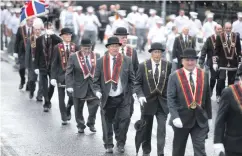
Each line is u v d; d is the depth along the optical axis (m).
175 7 90.44
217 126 23.70
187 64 28.23
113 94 33.12
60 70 40.62
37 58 45.06
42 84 45.34
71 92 37.81
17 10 75.19
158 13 95.81
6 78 60.75
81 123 38.41
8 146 35.22
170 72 32.22
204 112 28.22
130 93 33.56
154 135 38.12
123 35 36.56
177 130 28.22
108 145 33.88
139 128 31.67
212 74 49.22
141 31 84.88
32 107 46.75
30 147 35.06
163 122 31.78
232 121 23.69
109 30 76.69
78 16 84.38
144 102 31.88
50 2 104.94
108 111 33.50
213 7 76.69
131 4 106.75
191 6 83.56
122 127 33.38
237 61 48.62
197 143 27.91
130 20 83.38
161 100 31.88
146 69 31.98
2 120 42.03
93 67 37.84
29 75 49.12
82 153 33.91
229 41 48.22
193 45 51.66
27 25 52.81
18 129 39.47
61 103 40.81
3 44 89.12
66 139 37.06
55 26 105.44
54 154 33.66
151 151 34.25
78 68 37.59
